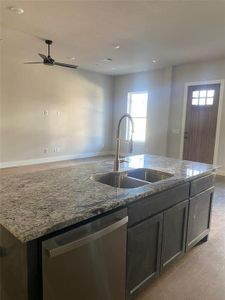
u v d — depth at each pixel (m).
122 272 1.43
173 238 1.93
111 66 6.59
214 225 3.00
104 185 1.62
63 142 7.00
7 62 5.59
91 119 7.66
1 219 1.06
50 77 6.44
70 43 4.61
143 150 7.54
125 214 1.41
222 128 5.71
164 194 1.73
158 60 5.84
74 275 1.12
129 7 3.08
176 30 3.84
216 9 3.08
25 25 3.74
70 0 2.92
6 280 1.18
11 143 5.91
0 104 5.62
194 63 6.07
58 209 1.18
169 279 1.97
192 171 2.17
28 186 1.55
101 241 1.23
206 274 2.05
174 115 6.64
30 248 0.99
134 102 7.77
